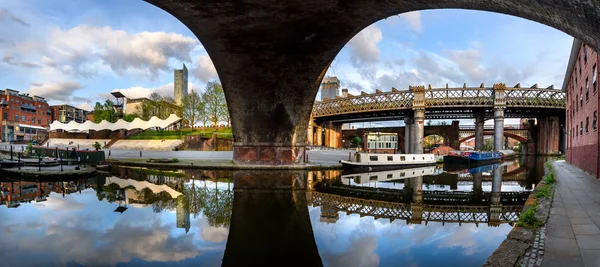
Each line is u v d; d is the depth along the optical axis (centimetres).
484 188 1727
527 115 5116
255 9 1112
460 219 998
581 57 1983
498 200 1359
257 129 2339
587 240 540
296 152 2397
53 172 1780
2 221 930
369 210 1130
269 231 846
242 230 852
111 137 5416
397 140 6000
